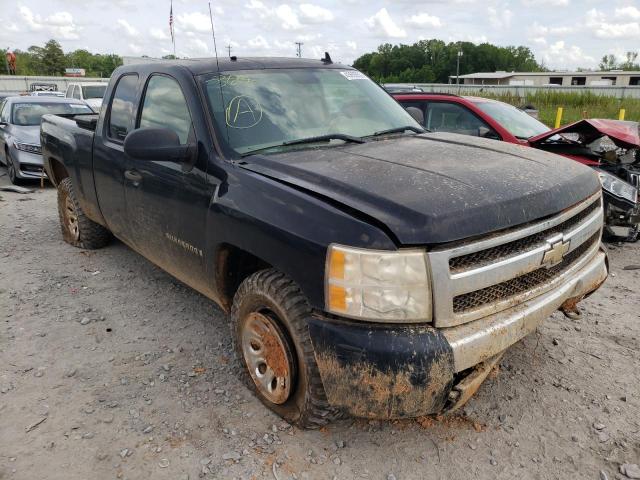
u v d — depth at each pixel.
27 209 7.72
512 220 2.40
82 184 4.92
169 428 2.88
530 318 2.53
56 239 6.16
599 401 3.08
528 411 3.00
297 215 2.48
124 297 4.54
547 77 90.50
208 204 3.06
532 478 2.54
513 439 2.79
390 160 2.90
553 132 5.85
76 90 16.34
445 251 2.23
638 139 5.61
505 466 2.61
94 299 4.50
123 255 5.55
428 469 2.59
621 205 5.35
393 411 2.28
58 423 2.93
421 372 2.20
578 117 23.31
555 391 3.17
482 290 2.40
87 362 3.53
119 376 3.37
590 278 2.98
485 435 2.82
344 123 3.61
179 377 3.34
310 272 2.39
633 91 29.42
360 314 2.26
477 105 6.80
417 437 2.81
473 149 3.21
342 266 2.27
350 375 2.29
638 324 3.99
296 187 2.63
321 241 2.34
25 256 5.56
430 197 2.35
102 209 4.66
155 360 3.54
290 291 2.59
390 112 3.97
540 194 2.55
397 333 2.24
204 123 3.22
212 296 3.37
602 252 3.23
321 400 2.56
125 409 3.04
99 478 2.55
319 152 3.12
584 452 2.69
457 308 2.32
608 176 5.42
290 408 2.82
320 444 2.75
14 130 9.62
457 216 2.26
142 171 3.73
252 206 2.71
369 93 4.04
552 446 2.73
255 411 3.00
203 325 4.03
